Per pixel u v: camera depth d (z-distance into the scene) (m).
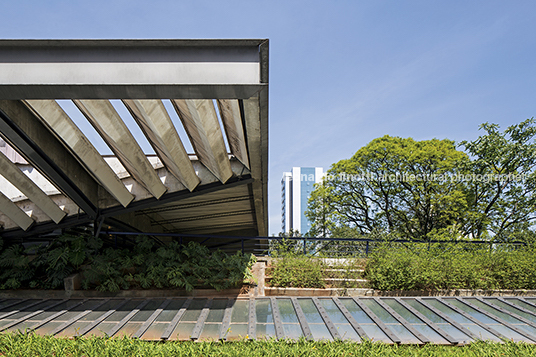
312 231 28.11
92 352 4.75
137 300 7.77
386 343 5.54
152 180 8.85
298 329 6.12
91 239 9.58
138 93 4.93
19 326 6.24
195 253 9.68
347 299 7.82
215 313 6.90
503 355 5.01
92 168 7.84
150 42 4.77
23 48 4.70
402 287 9.30
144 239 10.09
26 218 9.72
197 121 6.92
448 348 5.45
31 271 9.18
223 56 4.95
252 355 4.76
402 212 25.42
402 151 24.19
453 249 10.83
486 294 9.39
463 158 23.62
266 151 7.88
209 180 9.79
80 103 6.22
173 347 4.98
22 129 6.41
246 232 21.69
